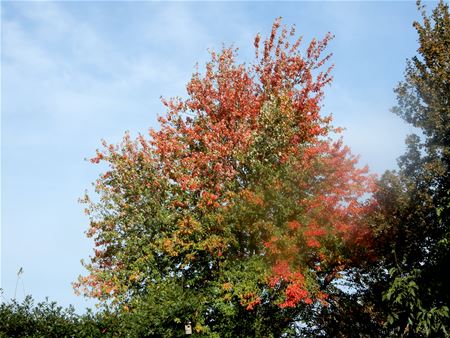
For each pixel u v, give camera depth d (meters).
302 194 18.83
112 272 21.25
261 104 25.14
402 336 16.05
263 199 18.58
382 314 18.67
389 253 17.05
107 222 22.00
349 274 20.41
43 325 13.41
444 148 15.67
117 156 23.22
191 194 21.81
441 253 15.02
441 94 16.66
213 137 23.06
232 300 18.47
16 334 13.13
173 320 16.39
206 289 18.98
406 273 16.03
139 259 20.41
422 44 17.55
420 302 15.09
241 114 24.59
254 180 20.45
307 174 18.67
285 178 18.98
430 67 17.31
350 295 20.30
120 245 21.92
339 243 18.28
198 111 25.55
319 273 19.56
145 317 15.58
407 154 16.89
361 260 18.81
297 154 20.23
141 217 21.58
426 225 15.88
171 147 23.14
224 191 21.08
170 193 22.20
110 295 20.58
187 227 20.64
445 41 17.06
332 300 20.28
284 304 17.17
